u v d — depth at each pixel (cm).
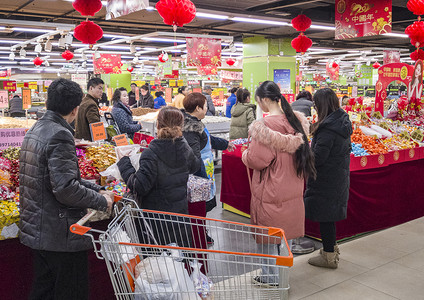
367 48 1755
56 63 2723
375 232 449
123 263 180
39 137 199
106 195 224
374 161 433
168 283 187
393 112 648
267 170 290
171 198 246
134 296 189
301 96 677
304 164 288
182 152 249
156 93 1177
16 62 2566
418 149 485
